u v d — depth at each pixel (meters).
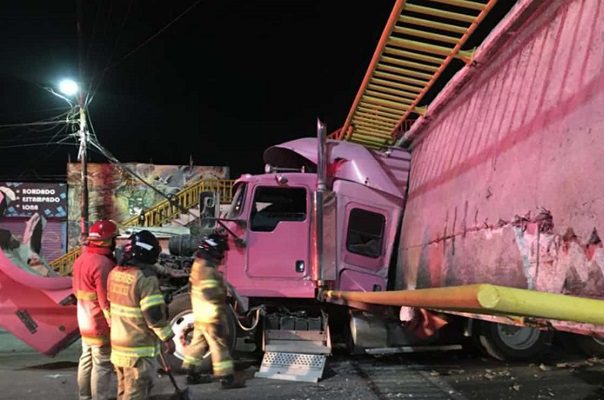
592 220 2.67
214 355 5.82
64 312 6.66
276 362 6.33
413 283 6.21
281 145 7.61
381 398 5.40
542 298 2.04
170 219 19.12
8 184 20.64
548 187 3.14
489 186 4.08
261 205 6.76
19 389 5.69
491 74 4.40
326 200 6.65
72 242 20.88
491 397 5.45
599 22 2.81
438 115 5.99
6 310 6.50
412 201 6.70
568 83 3.05
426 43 5.07
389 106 6.97
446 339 6.95
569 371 6.65
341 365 7.00
